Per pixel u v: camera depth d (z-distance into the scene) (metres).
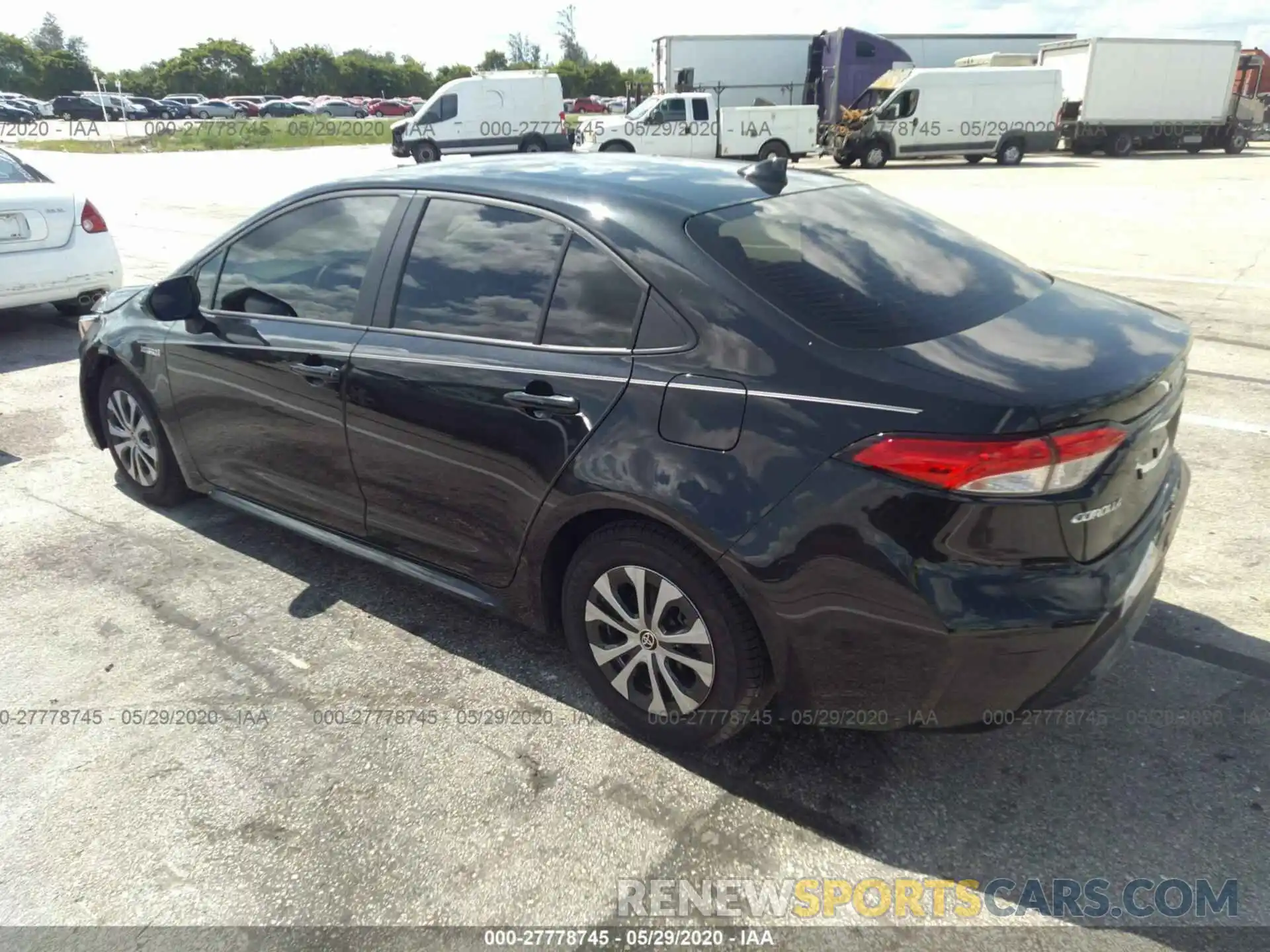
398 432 2.97
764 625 2.28
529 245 2.76
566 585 2.73
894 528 2.06
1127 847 2.29
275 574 3.71
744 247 2.50
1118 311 2.65
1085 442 2.03
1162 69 27.44
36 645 3.23
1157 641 3.12
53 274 6.90
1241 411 5.27
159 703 2.91
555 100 26.83
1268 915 2.08
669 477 2.33
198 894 2.21
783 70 30.36
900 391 2.09
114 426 4.34
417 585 3.61
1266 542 3.78
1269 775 2.50
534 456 2.62
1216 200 15.48
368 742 2.72
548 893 2.19
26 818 2.45
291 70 94.44
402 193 3.11
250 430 3.53
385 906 2.16
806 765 2.60
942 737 2.69
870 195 3.21
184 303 3.54
